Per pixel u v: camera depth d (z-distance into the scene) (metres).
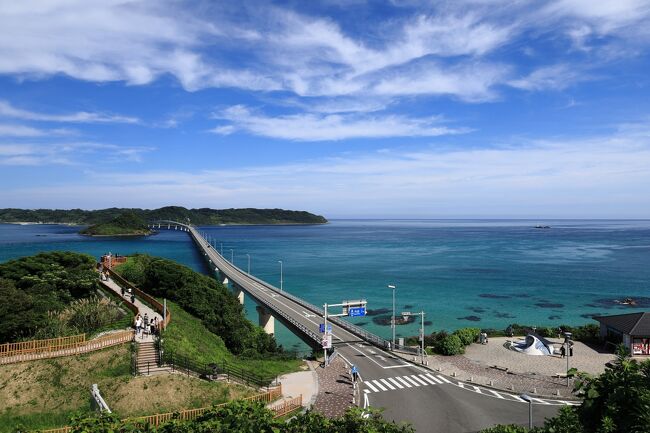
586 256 183.12
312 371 44.69
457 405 36.41
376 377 43.66
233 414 15.07
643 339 51.25
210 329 55.09
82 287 55.97
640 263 159.75
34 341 35.81
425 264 160.12
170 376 33.44
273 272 143.88
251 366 43.56
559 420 13.17
